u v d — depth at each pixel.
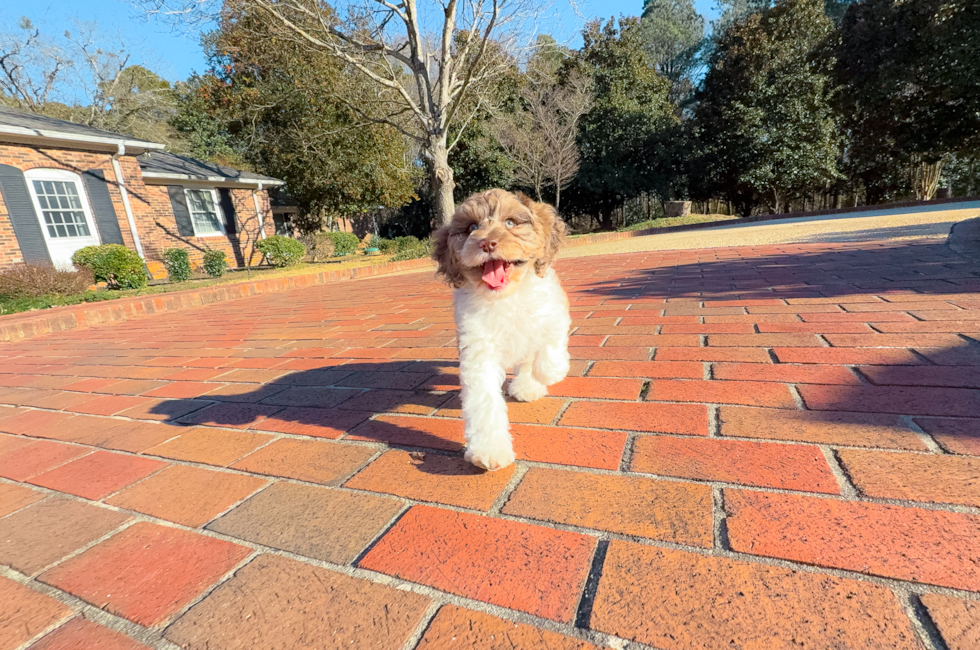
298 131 19.78
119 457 2.19
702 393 2.20
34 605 1.28
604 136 26.72
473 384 1.84
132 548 1.49
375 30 15.12
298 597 1.21
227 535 1.51
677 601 1.08
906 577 1.07
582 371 2.67
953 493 1.32
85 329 6.66
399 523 1.47
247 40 18.30
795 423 1.81
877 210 16.09
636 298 4.56
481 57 15.15
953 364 2.17
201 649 1.09
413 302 6.10
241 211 18.27
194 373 3.62
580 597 1.12
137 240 13.91
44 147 11.94
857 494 1.37
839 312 3.28
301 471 1.87
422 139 15.58
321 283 10.55
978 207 11.63
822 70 22.31
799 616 1.00
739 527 1.29
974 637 0.91
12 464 2.23
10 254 11.37
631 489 1.52
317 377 3.11
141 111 27.30
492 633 1.05
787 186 23.75
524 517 1.44
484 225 1.99
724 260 6.70
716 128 25.22
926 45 18.44
